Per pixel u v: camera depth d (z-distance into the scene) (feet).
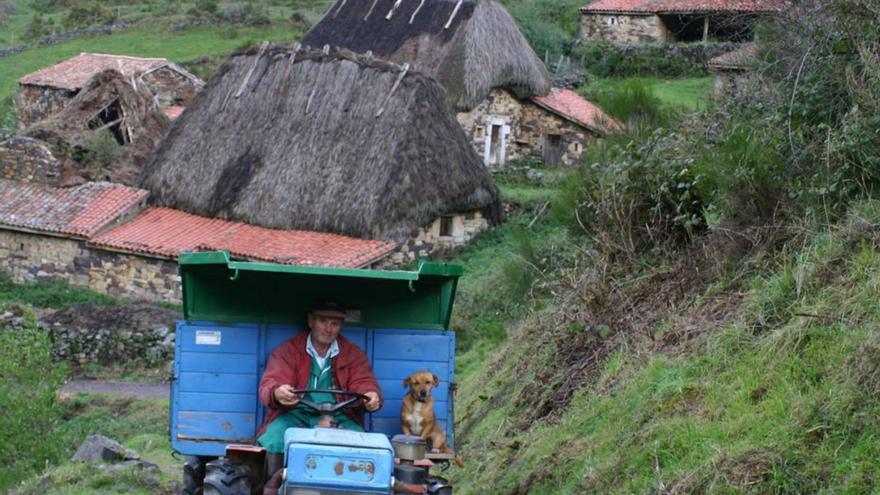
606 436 30.12
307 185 104.12
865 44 35.70
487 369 49.62
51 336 89.81
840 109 35.96
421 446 24.85
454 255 103.96
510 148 132.46
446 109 106.11
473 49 127.65
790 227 33.42
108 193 112.98
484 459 36.73
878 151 32.78
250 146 110.63
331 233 101.14
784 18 40.68
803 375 26.32
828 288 28.89
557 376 38.06
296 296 28.60
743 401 26.71
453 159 103.96
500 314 68.54
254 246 99.55
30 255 109.19
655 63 153.07
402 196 99.91
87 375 88.28
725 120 42.01
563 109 130.72
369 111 105.60
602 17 165.27
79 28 223.71
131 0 255.09
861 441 22.89
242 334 28.07
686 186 38.68
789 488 22.89
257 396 27.94
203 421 27.76
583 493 27.99
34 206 111.04
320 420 25.82
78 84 152.76
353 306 28.81
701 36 164.14
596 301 38.68
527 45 133.49
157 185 114.52
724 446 25.23
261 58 117.29
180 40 211.20
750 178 35.35
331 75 110.32
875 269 28.07
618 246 40.42
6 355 58.49
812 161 35.04
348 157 103.81
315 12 226.58
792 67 38.68
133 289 104.68
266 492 24.06
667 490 24.95
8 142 115.75
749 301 31.50
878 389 23.82
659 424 28.04
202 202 109.81
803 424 24.29
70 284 107.76
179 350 27.81
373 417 28.48
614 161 44.70
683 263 37.55
